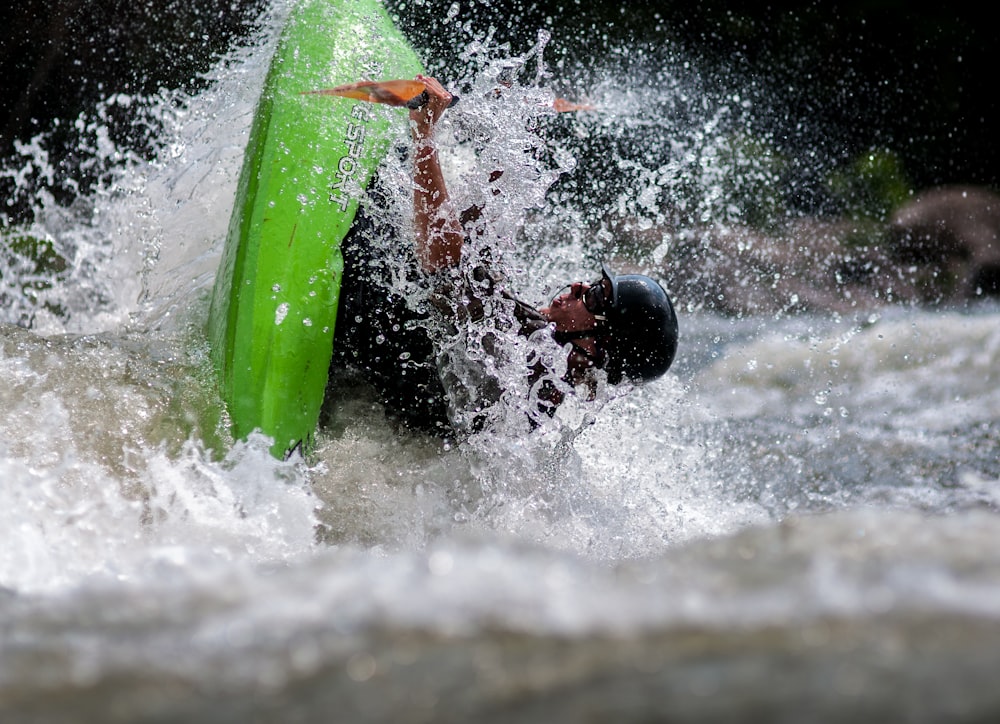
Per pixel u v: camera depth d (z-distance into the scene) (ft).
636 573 21.58
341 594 19.86
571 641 17.29
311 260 41.78
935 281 138.82
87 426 36.94
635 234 99.40
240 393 39.32
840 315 108.88
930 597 18.33
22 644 18.52
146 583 22.33
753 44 156.56
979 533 22.39
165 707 15.80
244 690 16.21
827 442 55.88
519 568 21.43
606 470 45.78
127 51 96.84
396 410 41.83
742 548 23.03
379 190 43.21
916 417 62.34
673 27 141.49
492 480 41.45
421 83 38.73
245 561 31.73
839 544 22.17
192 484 35.99
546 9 128.16
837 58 161.38
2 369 38.99
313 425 40.11
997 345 79.56
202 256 47.91
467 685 15.96
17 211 94.02
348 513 38.22
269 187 43.80
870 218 151.02
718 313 106.63
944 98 165.37
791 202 152.15
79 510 33.09
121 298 54.49
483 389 41.73
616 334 42.96
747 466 50.78
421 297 41.47
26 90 97.30
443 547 23.31
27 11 96.22
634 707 15.05
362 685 16.16
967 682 15.10
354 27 50.47
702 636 17.30
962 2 167.63
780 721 14.39
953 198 149.79
